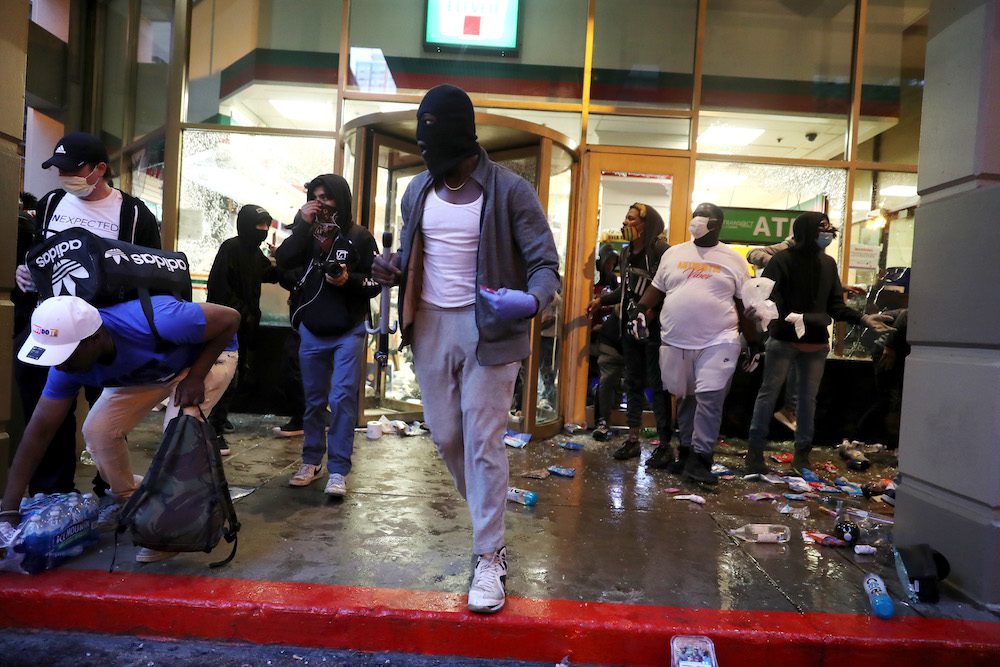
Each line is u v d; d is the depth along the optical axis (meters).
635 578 2.87
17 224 3.38
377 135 5.71
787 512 3.96
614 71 6.51
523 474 4.58
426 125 2.48
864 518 3.91
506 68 6.47
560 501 3.99
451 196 2.61
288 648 2.43
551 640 2.41
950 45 3.04
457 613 2.44
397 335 6.20
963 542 2.80
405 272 2.62
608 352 5.93
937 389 3.01
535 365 5.75
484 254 2.50
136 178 6.91
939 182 3.07
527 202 2.56
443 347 2.61
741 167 6.53
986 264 2.75
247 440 5.16
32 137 7.16
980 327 2.77
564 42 6.49
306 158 6.44
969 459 2.80
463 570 2.83
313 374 3.95
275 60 6.45
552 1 6.48
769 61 6.55
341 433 3.78
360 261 3.80
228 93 6.47
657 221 5.39
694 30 6.52
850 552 3.32
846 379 6.16
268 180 6.44
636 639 2.40
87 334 2.42
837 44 6.55
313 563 2.84
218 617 2.44
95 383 2.69
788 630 2.43
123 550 2.91
